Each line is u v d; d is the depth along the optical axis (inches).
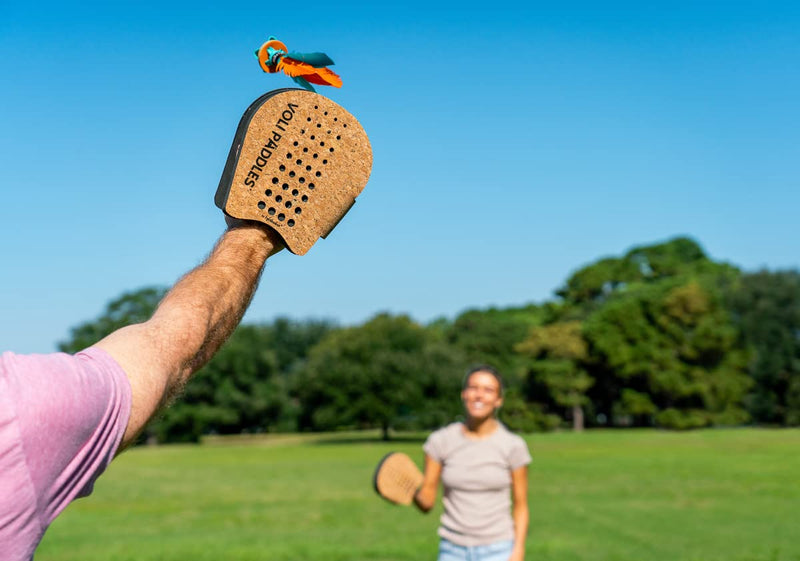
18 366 43.3
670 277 4200.3
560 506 893.8
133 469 1779.0
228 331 56.4
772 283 3516.2
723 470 1395.2
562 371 3602.4
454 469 232.8
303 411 3705.7
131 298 3307.1
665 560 550.9
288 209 55.9
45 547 649.0
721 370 3531.0
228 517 882.8
